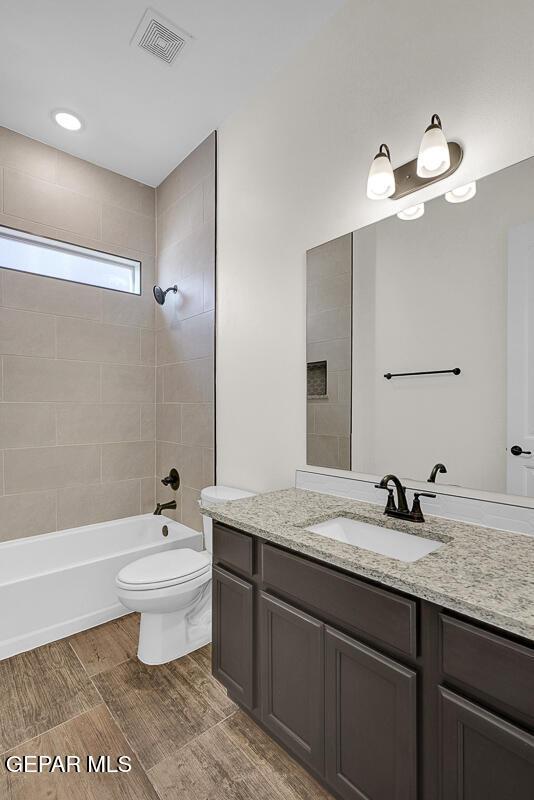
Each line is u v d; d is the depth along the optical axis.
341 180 1.77
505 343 1.30
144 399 3.13
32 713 1.59
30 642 2.02
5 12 1.73
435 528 1.32
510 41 1.26
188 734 1.49
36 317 2.63
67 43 1.89
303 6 1.73
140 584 1.80
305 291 1.94
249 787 1.29
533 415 1.25
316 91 1.87
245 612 1.45
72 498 2.77
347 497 1.75
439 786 0.90
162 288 3.12
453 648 0.88
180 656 1.96
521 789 0.77
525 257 1.25
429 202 1.48
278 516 1.48
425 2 1.47
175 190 2.94
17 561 2.45
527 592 0.86
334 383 1.81
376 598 1.03
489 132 1.32
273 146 2.10
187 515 2.80
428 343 1.49
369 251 1.67
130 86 2.17
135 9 1.73
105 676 1.82
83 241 2.81
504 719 0.80
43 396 2.66
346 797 1.11
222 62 2.02
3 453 2.50
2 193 2.48
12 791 1.26
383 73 1.60
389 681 0.99
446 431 1.44
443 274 1.45
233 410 2.39
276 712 1.34
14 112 2.36
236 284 2.35
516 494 1.28
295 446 1.99
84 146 2.69
